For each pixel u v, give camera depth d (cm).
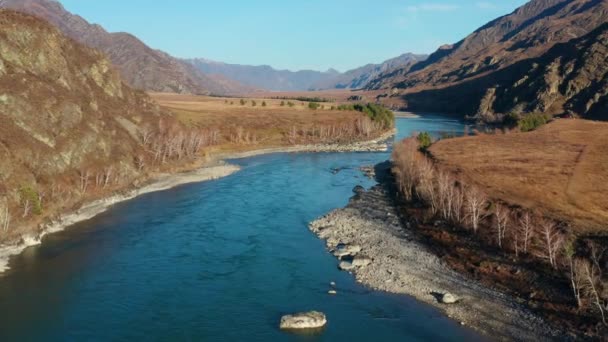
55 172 9362
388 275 6538
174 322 5191
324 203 10331
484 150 13138
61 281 6147
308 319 5156
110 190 10306
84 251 7219
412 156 11781
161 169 12800
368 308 5609
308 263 6944
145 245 7556
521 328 5188
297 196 10888
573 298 5612
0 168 8031
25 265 6619
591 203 8212
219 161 15275
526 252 6788
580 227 7119
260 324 5184
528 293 5900
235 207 9869
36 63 11256
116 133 12412
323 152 18150
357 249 7469
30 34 11494
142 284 6134
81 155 10412
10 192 7894
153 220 8881
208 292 5944
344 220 8981
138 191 10938
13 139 8812
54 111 10300
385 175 13150
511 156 12094
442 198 8800
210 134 17612
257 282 6262
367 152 18238
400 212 9500
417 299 5862
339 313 5478
